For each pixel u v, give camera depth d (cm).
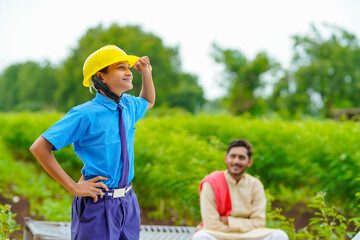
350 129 725
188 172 622
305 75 4194
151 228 529
